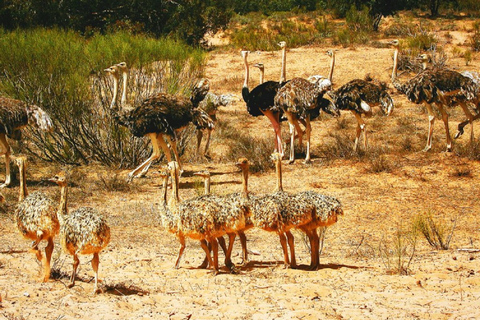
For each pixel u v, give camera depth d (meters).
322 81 27.02
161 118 25.39
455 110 38.12
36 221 13.05
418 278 12.88
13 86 29.80
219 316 10.40
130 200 23.92
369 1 63.62
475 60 48.31
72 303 11.23
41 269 14.01
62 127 30.11
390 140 32.41
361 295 11.60
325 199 14.13
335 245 17.86
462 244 17.38
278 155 15.52
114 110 25.83
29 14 55.69
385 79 44.66
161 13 62.00
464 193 23.75
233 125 37.34
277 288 12.41
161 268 14.92
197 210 13.66
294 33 61.97
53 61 30.48
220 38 67.06
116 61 30.50
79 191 24.72
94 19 60.62
